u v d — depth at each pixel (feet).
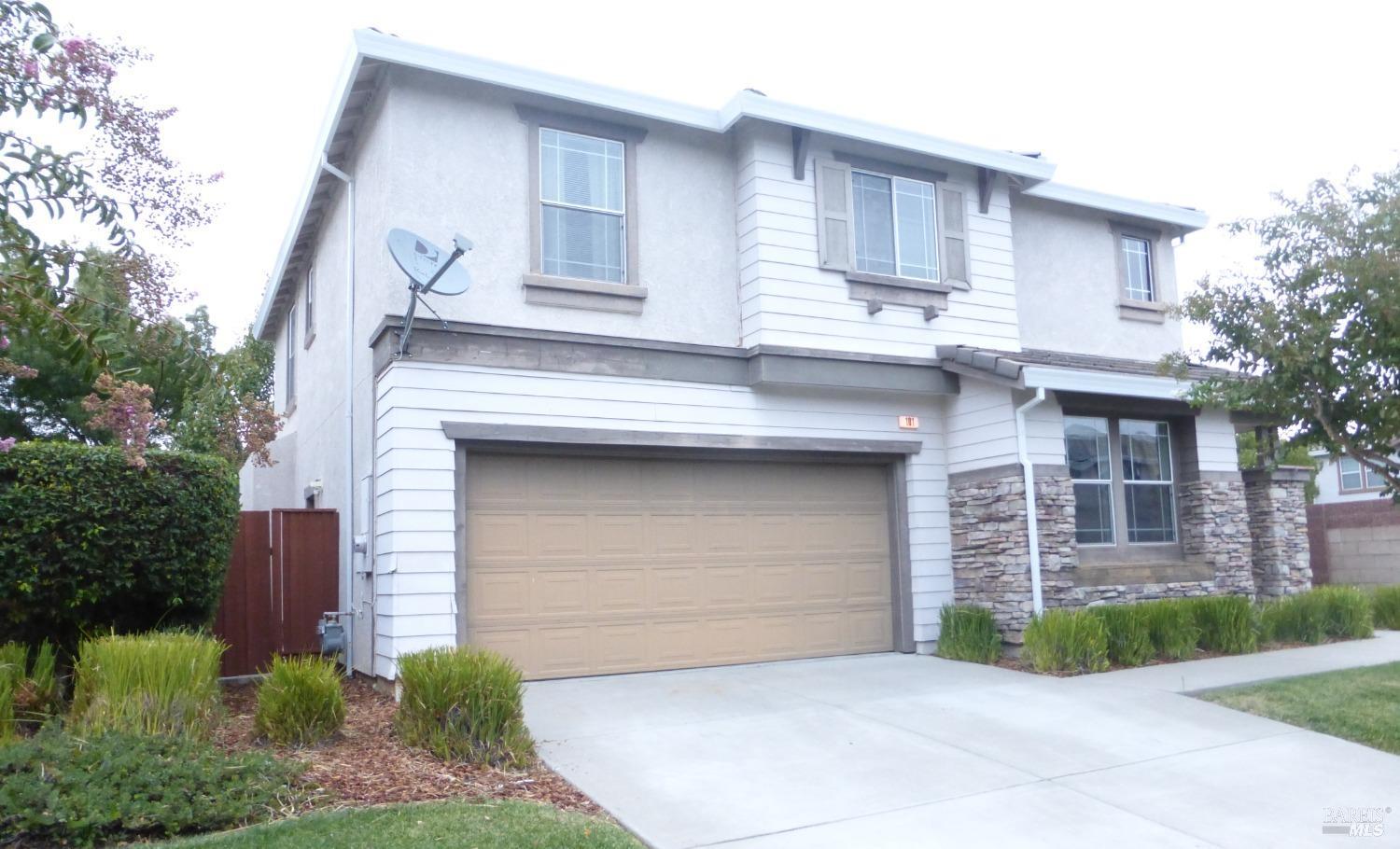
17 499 23.62
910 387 37.88
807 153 37.17
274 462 44.16
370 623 32.30
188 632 26.05
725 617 35.45
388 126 31.55
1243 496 41.63
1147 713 28.07
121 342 18.69
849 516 38.37
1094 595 36.88
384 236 31.55
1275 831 19.80
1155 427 41.27
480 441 31.24
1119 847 18.98
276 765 20.26
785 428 36.45
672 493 35.01
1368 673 32.24
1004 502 36.58
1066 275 44.91
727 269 36.52
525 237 32.99
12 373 16.20
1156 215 46.78
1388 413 26.61
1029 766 23.59
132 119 18.19
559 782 21.89
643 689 31.04
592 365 33.14
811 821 19.98
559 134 34.19
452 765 22.13
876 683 32.07
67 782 17.85
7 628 24.39
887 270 38.42
